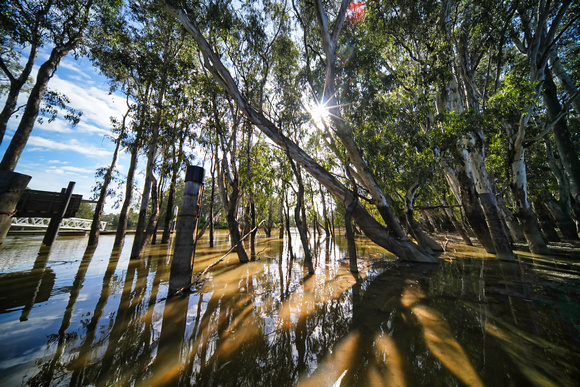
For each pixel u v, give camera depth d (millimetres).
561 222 14203
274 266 9023
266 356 2969
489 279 6758
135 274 7266
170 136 12109
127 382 2453
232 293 5590
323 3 9758
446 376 2510
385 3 9391
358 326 3799
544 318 3965
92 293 5367
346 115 9172
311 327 3793
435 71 9344
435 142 9398
